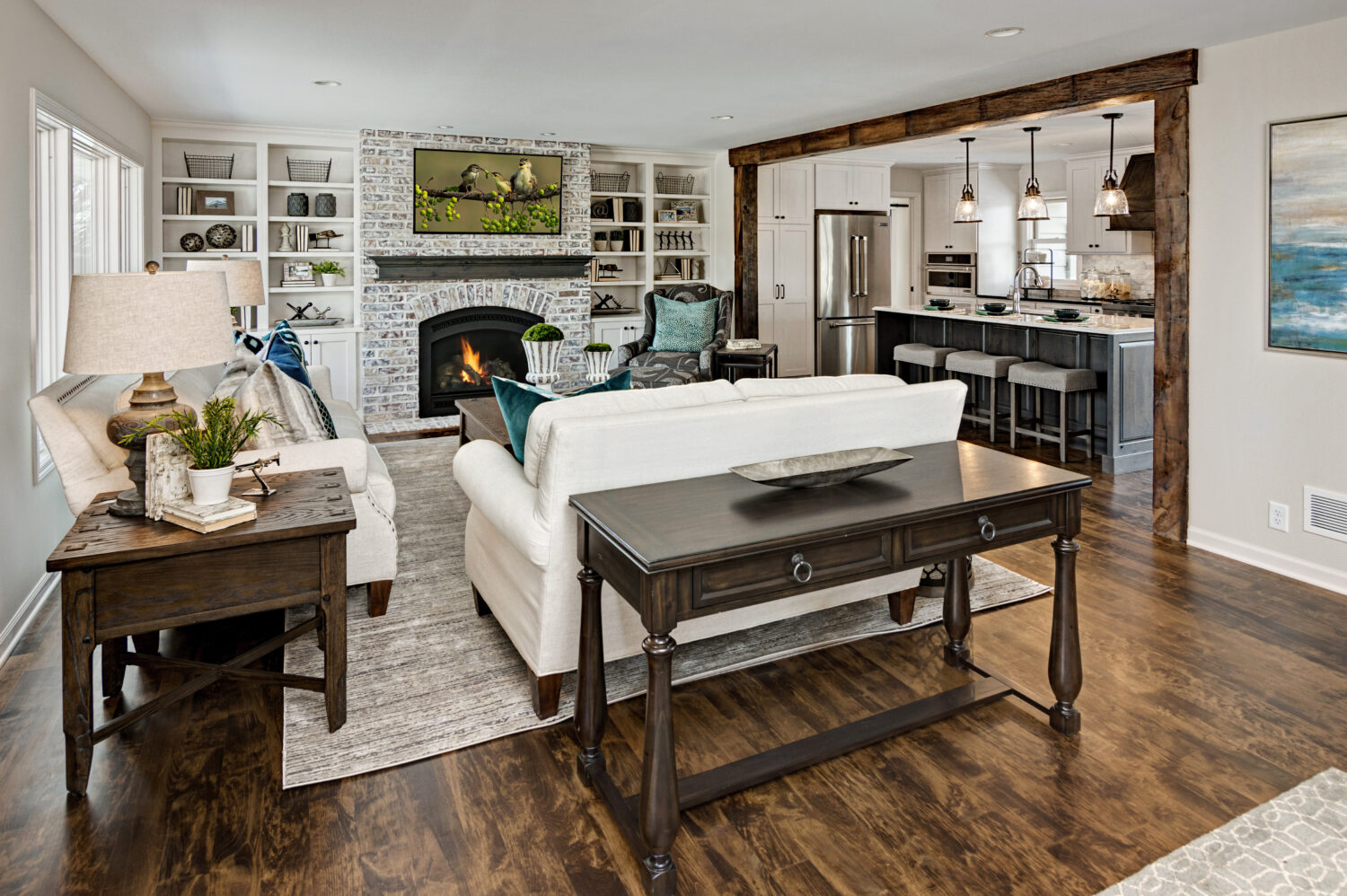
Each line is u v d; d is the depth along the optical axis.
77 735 2.17
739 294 8.33
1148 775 2.28
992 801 2.18
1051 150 8.82
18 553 3.28
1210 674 2.84
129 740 2.48
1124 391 5.60
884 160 9.45
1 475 3.11
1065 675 2.45
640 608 1.86
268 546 2.37
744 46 4.17
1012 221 10.38
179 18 3.73
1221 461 4.04
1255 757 2.36
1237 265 3.90
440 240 7.42
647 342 7.84
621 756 2.41
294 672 2.88
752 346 7.41
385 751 2.43
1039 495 2.28
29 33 3.47
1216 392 4.04
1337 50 3.47
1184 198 4.10
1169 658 2.97
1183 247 4.12
